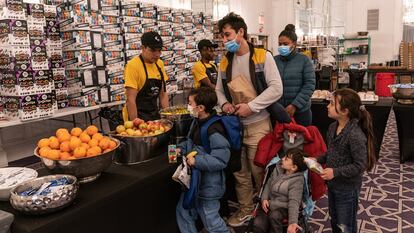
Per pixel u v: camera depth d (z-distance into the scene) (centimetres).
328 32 1216
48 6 375
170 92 519
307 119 313
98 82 418
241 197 267
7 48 330
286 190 218
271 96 233
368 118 194
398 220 272
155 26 491
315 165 192
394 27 1050
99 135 184
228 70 250
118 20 441
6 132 429
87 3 399
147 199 191
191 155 200
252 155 255
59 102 397
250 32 989
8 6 320
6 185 157
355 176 192
